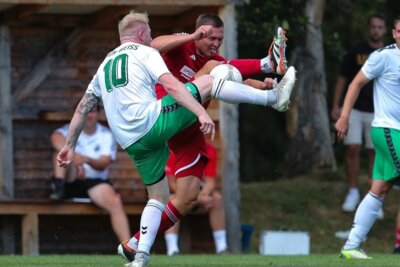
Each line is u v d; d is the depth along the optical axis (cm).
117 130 2614
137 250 2689
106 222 5053
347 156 5381
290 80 2717
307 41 5969
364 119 5269
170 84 2548
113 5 4609
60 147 4659
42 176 5016
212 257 3766
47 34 5003
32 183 5003
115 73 2595
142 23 2653
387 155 3447
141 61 2584
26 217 4675
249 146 8162
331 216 5541
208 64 2998
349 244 3538
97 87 2694
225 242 4675
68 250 5016
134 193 5081
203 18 2970
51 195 4650
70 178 4656
